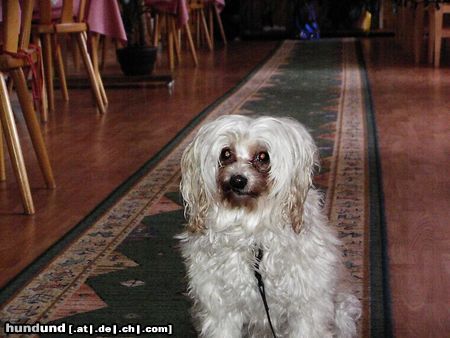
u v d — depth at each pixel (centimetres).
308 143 126
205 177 123
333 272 132
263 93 422
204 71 536
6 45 224
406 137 301
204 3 685
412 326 145
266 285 127
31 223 211
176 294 161
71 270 175
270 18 848
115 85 465
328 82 460
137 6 491
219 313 129
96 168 267
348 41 746
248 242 125
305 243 127
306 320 129
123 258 182
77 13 373
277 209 124
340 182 239
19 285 167
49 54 378
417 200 220
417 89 424
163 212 216
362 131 313
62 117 366
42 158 241
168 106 390
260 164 122
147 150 292
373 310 151
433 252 181
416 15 540
